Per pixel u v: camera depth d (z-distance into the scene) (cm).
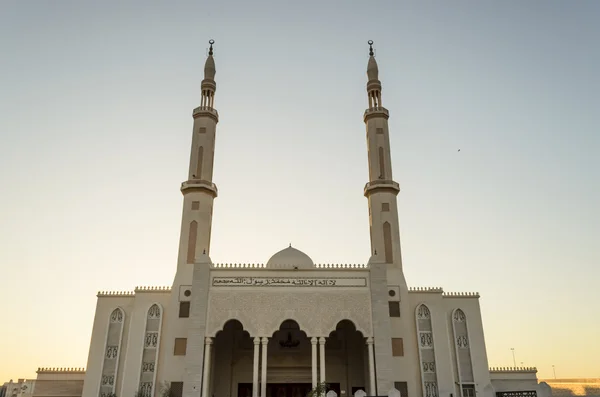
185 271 5241
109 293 5431
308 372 5312
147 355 5091
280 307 4697
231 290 4753
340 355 5384
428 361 5144
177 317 5028
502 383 5525
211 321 4641
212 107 6247
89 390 5006
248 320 4647
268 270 4847
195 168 5806
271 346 5403
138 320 5238
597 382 6481
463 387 5091
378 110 6219
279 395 5259
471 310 5419
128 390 4947
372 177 5941
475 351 5234
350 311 4712
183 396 4362
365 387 5009
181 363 4844
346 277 4850
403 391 4844
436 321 5303
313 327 4641
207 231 5516
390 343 4612
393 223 5606
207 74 6375
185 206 5584
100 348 5178
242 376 5297
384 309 4712
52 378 5694
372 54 6712
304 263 5322
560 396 6644
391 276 5325
